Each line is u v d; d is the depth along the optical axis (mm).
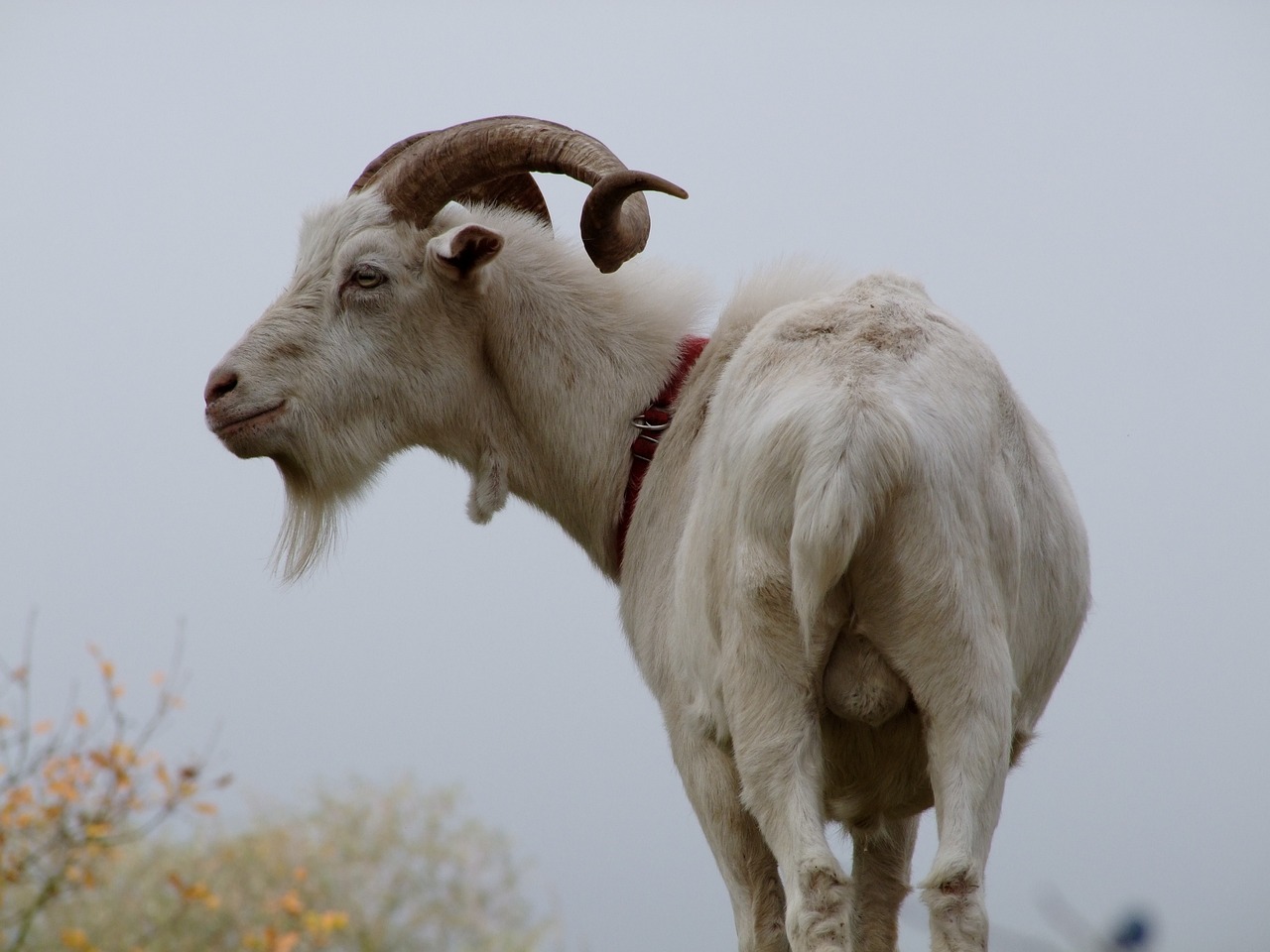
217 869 16438
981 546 13031
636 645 16875
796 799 13031
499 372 18094
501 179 19047
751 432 13156
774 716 13195
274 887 16500
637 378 17688
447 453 18469
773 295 17125
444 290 17875
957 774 12773
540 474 18172
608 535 17812
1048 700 15258
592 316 17891
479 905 17547
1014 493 13727
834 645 13312
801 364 13312
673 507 16703
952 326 13781
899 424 12570
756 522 13000
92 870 14984
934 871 12438
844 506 12336
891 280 14266
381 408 18078
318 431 18000
